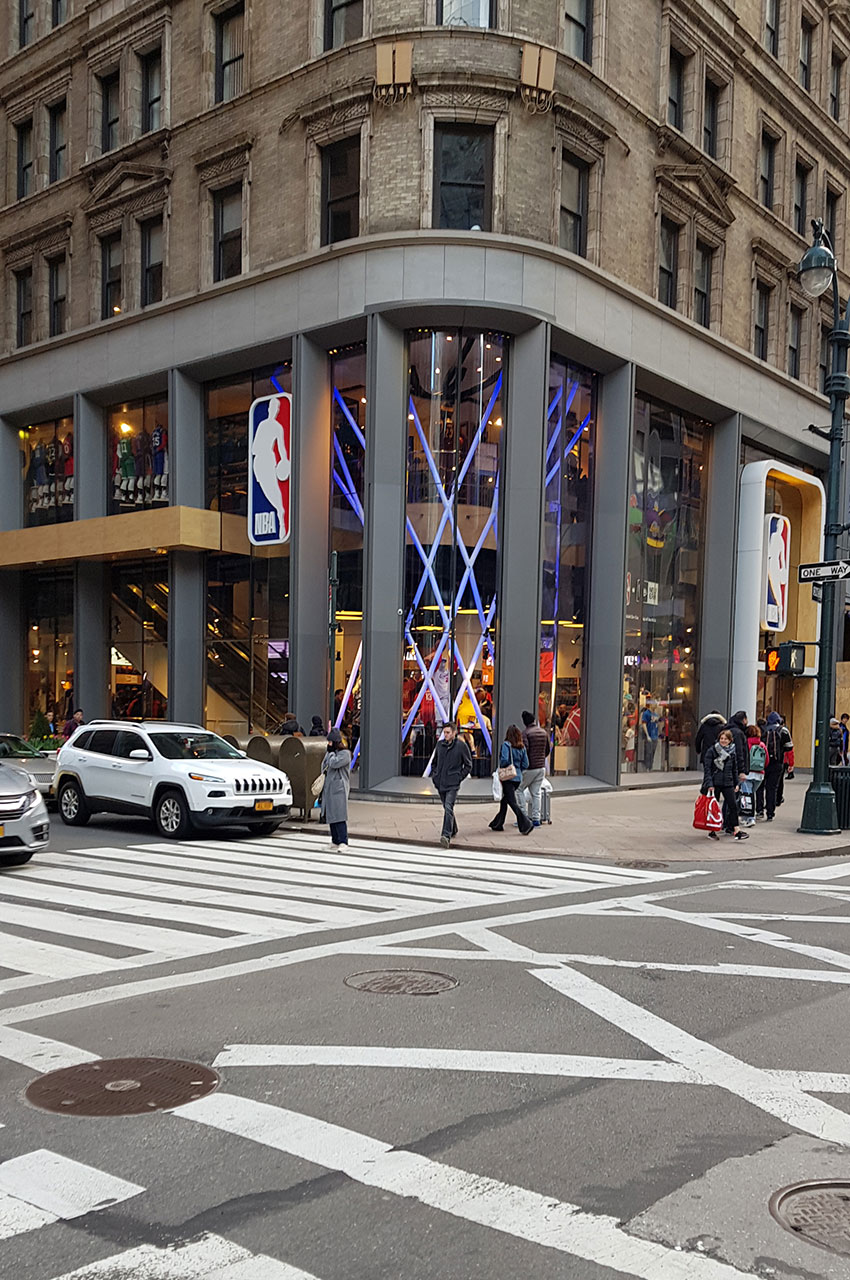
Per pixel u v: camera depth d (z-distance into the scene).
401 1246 3.71
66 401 30.72
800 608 33.69
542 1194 4.13
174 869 13.02
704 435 30.28
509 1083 5.40
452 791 15.98
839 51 35.78
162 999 6.99
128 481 29.66
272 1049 5.93
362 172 22.72
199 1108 5.02
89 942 8.75
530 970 7.82
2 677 33.44
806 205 34.31
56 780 18.44
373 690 22.17
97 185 29.61
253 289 24.97
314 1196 4.09
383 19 22.41
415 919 9.91
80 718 25.16
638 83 25.70
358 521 23.89
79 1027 6.36
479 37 22.08
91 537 27.94
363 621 22.56
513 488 22.81
